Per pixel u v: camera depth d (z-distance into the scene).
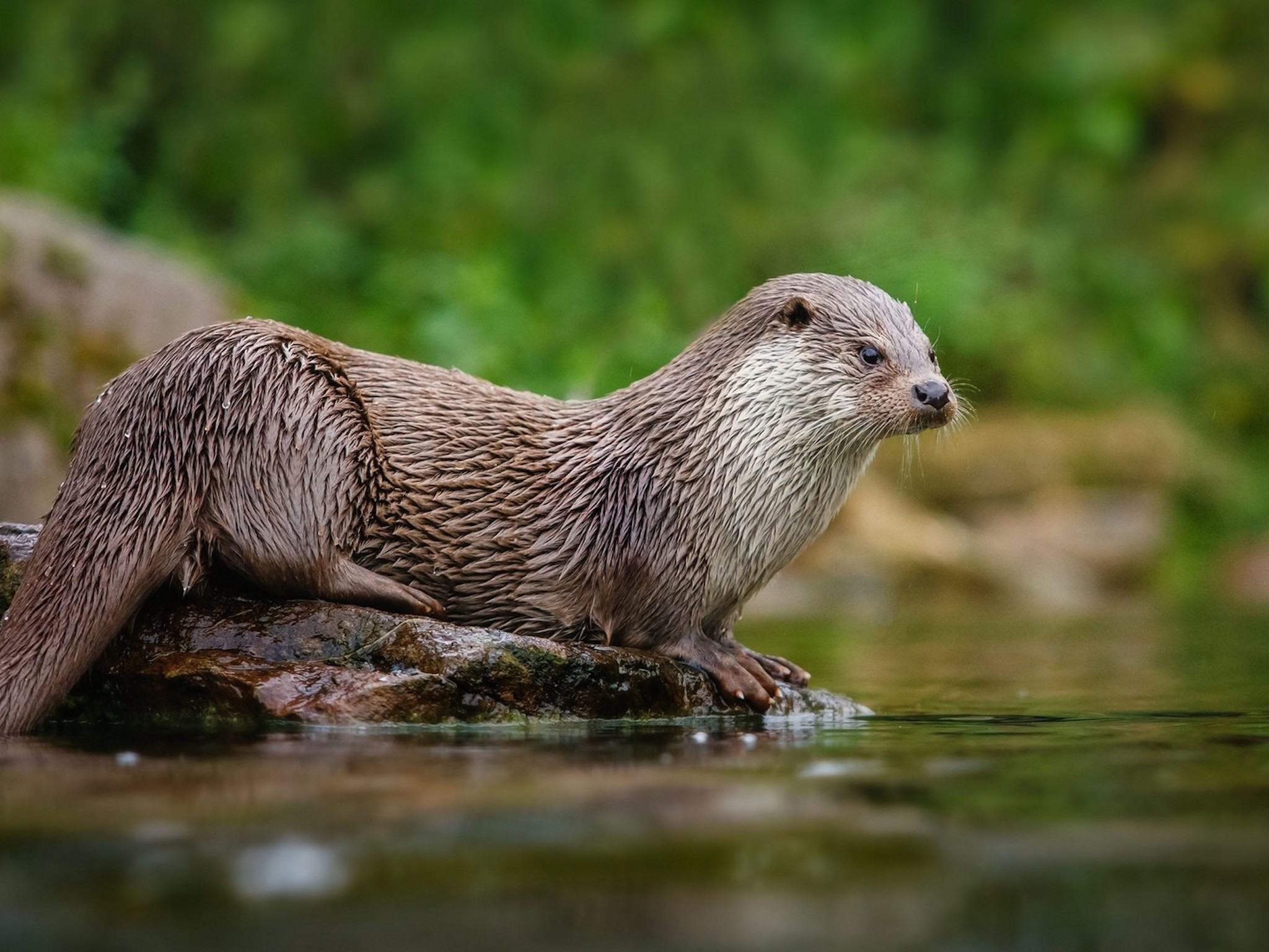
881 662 21.69
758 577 16.22
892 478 41.38
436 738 12.57
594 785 9.58
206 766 10.48
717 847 7.97
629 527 15.62
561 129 46.75
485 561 15.41
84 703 14.15
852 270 46.62
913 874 7.54
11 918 6.85
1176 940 6.74
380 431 15.25
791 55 50.38
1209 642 24.81
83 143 41.47
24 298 29.70
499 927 6.73
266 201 43.84
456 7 47.97
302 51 46.50
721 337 16.17
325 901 7.05
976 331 47.06
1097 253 53.22
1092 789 9.73
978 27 56.28
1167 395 50.59
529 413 15.99
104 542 13.59
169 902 7.05
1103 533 41.16
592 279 44.09
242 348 14.32
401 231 44.12
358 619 14.23
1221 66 58.22
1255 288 55.84
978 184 53.22
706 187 46.94
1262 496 46.72
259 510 14.15
